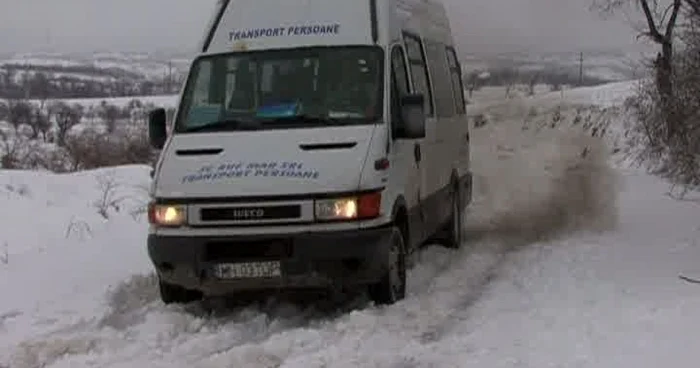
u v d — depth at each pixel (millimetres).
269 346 6824
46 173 18234
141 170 19984
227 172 7688
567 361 6086
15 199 14938
